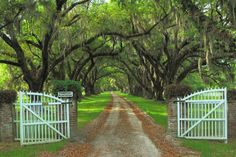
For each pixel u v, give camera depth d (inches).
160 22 1201.4
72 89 670.5
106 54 1547.7
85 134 724.0
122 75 4256.9
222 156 496.4
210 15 881.5
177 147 568.7
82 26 1107.3
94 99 2573.8
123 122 959.0
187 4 737.6
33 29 1063.6
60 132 648.4
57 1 965.2
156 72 1803.6
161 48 1660.9
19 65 1095.6
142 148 562.3
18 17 909.2
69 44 1105.4
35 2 852.6
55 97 637.9
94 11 1138.0
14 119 640.4
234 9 679.1
